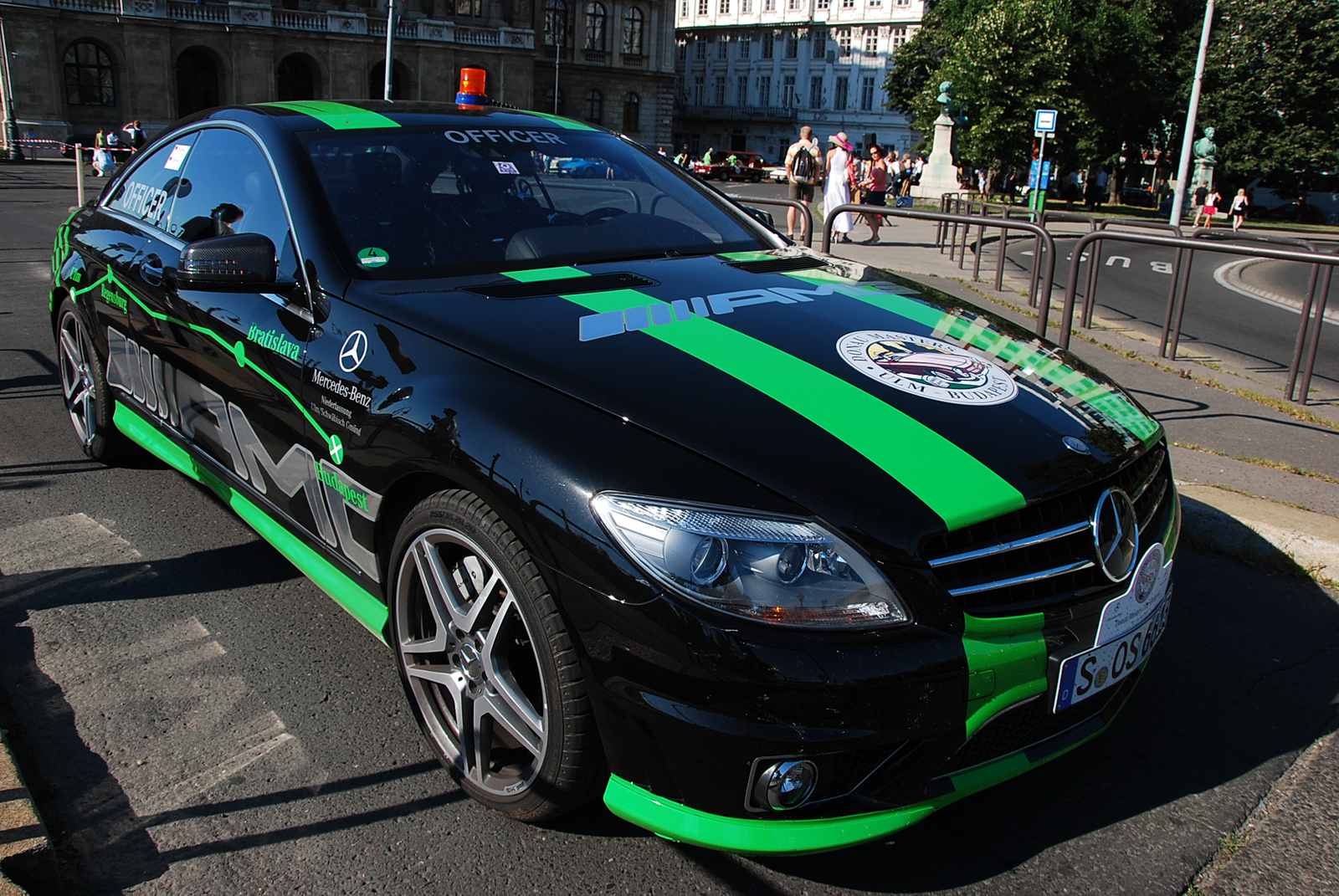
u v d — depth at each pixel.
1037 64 37.19
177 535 3.76
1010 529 1.99
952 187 31.80
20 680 2.79
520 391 2.15
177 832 2.21
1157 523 2.40
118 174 4.25
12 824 2.09
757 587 1.79
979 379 2.40
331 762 2.46
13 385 5.69
